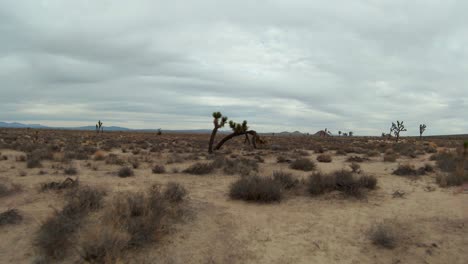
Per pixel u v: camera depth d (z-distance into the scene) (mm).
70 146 26078
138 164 15484
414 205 8211
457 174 11789
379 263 4902
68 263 4461
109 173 12742
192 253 5125
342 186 9727
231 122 26516
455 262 4844
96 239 4711
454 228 6262
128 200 6695
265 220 6977
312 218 7152
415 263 4852
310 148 33312
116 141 39781
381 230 5734
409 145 37156
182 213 6945
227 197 9102
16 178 10828
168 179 11891
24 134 50531
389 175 13469
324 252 5312
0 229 5773
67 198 7895
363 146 37125
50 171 12688
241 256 5117
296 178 11430
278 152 26297
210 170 13930
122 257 4656
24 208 7141
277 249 5418
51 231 5059
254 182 8969
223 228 6383
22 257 4734
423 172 13734
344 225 6660
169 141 45281
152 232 5438
